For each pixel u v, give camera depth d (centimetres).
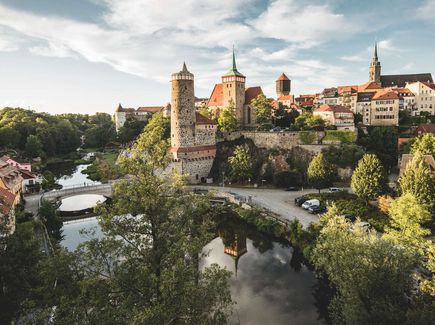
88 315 2177
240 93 12588
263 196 8112
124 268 2466
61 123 19850
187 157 9888
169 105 16200
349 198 6825
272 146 10556
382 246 3297
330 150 9631
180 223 2703
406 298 3117
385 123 11950
